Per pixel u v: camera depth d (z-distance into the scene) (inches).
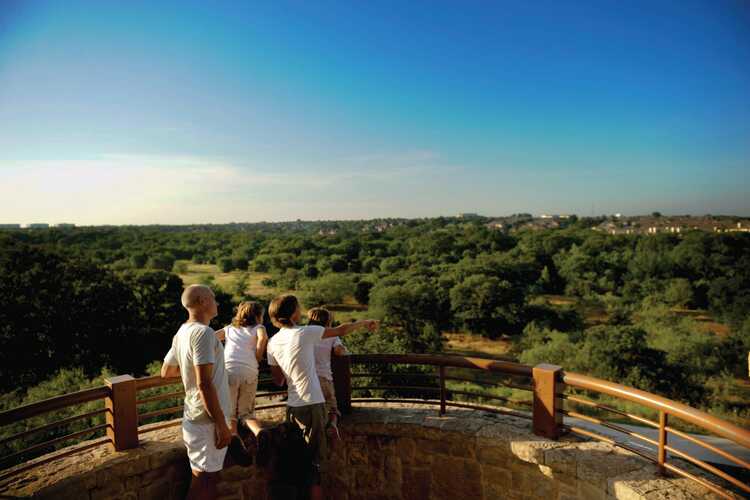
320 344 146.6
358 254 3814.0
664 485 118.5
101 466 129.0
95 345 1059.3
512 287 1871.3
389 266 3061.0
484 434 148.9
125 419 137.8
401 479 161.9
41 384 705.6
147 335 1151.6
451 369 1186.6
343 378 169.8
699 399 956.6
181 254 4281.5
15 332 967.6
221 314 1375.5
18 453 116.3
